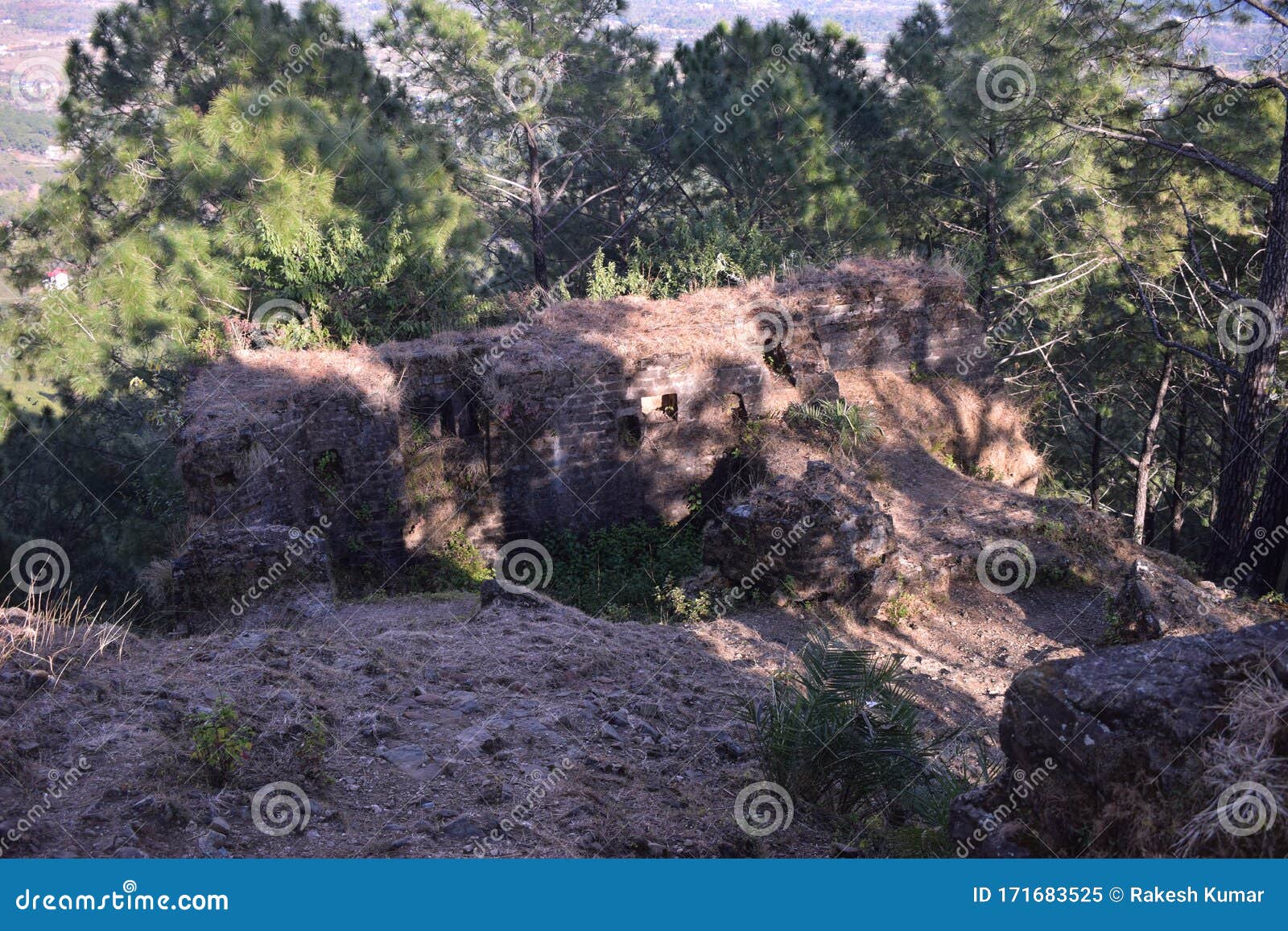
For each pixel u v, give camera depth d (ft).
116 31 80.02
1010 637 45.27
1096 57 62.64
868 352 67.51
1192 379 88.02
